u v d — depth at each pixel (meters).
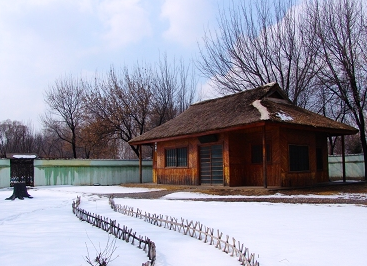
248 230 8.23
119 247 6.75
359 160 27.14
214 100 24.67
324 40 25.78
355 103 25.08
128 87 36.88
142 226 9.14
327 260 5.70
